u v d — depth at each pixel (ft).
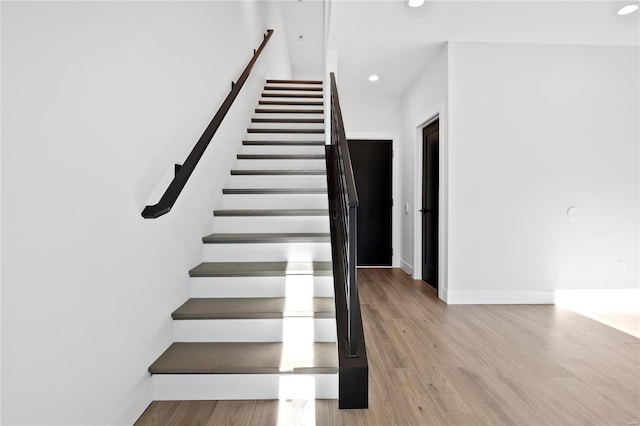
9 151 2.94
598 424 5.08
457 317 9.95
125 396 4.72
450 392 5.86
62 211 3.54
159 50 5.71
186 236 7.02
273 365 5.50
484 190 11.46
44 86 3.29
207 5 8.35
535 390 5.97
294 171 10.75
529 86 11.44
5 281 2.93
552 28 10.50
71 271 3.68
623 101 11.52
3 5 2.88
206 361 5.60
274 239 8.11
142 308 5.20
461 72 11.42
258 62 15.87
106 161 4.26
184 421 4.95
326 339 6.35
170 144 6.18
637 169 11.51
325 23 13.55
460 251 11.46
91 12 3.95
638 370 6.73
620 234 11.50
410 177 15.76
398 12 9.82
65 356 3.61
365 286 13.73
